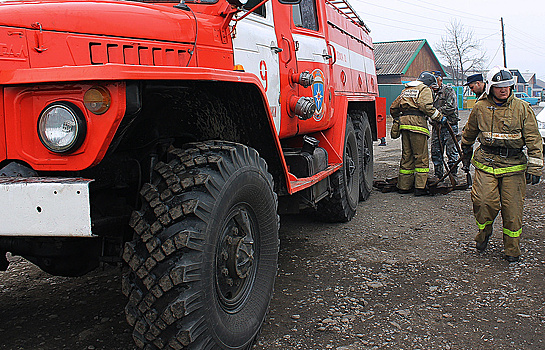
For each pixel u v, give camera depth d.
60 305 3.52
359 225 5.68
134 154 2.79
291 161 4.30
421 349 2.91
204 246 2.33
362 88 6.77
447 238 5.16
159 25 2.69
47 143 2.15
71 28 2.38
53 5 2.42
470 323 3.24
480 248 4.69
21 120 2.22
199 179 2.43
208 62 2.97
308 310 3.43
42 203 2.03
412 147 7.30
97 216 2.66
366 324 3.23
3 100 2.22
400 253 4.67
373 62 7.80
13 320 3.29
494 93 4.38
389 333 3.11
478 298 3.64
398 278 4.04
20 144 2.23
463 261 4.45
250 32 3.50
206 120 2.98
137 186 2.79
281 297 3.65
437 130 7.90
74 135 2.11
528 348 2.93
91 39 2.42
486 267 4.29
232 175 2.58
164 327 2.26
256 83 2.88
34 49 2.30
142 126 2.74
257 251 3.01
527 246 4.86
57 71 2.10
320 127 4.91
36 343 2.97
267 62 3.72
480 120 4.52
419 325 3.21
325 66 5.01
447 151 8.20
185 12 2.98
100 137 2.13
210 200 2.41
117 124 2.14
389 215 6.16
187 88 2.63
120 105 2.11
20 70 2.16
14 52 2.25
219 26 3.15
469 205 6.66
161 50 2.66
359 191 6.74
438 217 6.04
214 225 2.40
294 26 4.38
